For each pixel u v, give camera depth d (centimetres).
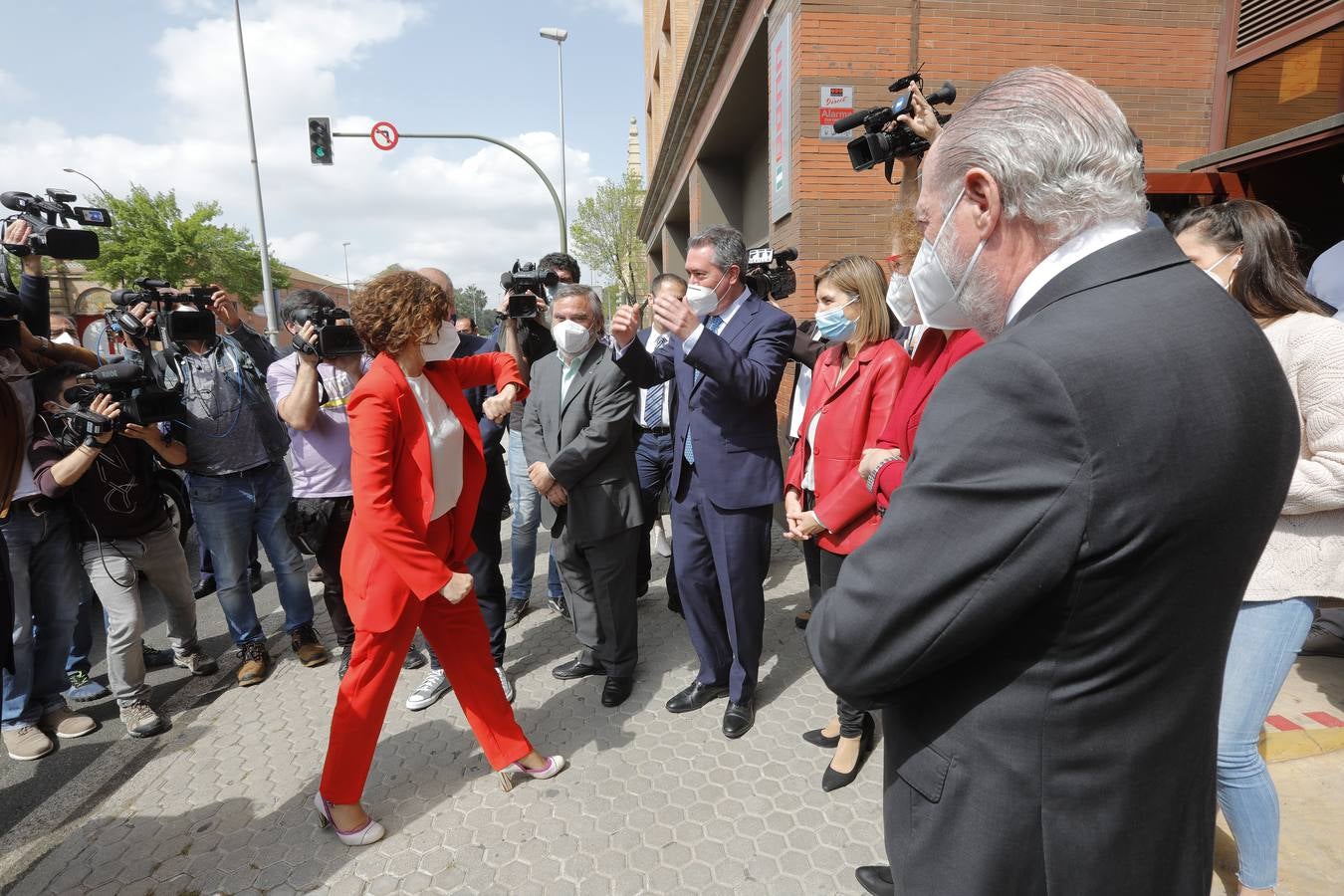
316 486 322
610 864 209
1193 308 76
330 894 203
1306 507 152
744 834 219
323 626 403
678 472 280
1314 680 286
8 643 226
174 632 350
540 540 543
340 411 324
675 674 322
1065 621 75
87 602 343
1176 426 69
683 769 253
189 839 227
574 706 298
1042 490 71
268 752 277
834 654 89
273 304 1919
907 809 94
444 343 237
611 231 3123
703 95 973
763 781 244
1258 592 159
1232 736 163
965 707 86
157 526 319
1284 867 194
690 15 1327
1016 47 548
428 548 215
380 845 221
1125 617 74
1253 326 78
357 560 216
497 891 202
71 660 344
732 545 264
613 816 229
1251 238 167
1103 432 69
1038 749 80
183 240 2445
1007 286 87
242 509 334
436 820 231
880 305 228
